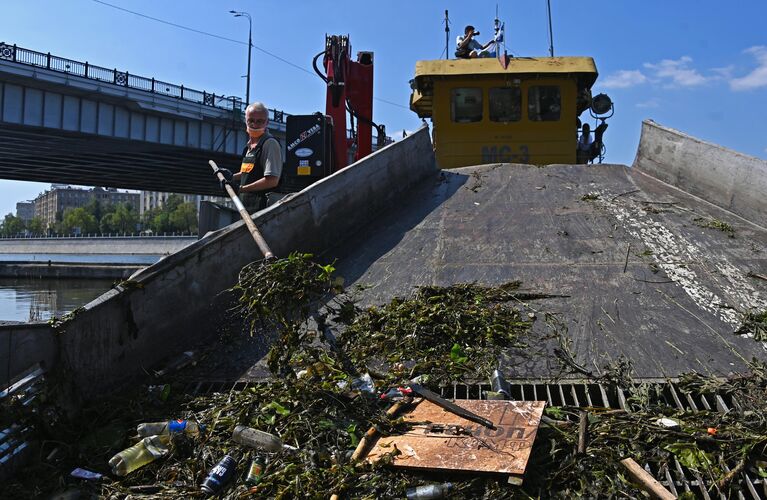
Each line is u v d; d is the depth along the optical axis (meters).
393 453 3.50
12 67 29.67
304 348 4.67
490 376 4.29
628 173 8.31
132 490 3.52
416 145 8.29
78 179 47.78
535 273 5.68
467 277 5.70
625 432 3.65
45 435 3.99
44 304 31.56
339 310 5.17
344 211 6.86
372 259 6.29
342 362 4.53
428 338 4.76
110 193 189.12
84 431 4.12
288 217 6.07
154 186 51.69
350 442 3.69
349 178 6.93
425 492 3.21
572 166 8.54
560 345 4.62
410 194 7.93
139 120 34.69
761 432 3.60
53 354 4.17
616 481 3.31
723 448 3.50
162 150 36.47
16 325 3.88
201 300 5.26
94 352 4.45
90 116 32.94
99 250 68.88
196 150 36.81
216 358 4.93
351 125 12.59
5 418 3.82
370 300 5.50
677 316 4.92
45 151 36.41
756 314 4.90
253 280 4.63
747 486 3.29
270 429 3.86
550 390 4.23
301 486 3.34
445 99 10.57
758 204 6.47
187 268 5.14
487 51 11.55
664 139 8.04
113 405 4.36
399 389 4.16
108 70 33.09
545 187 7.75
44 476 3.71
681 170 7.67
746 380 4.13
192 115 36.09
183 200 133.88
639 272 5.59
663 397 4.05
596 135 11.38
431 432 3.67
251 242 5.71
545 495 3.25
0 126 30.36
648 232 6.37
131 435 4.03
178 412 4.21
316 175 10.19
